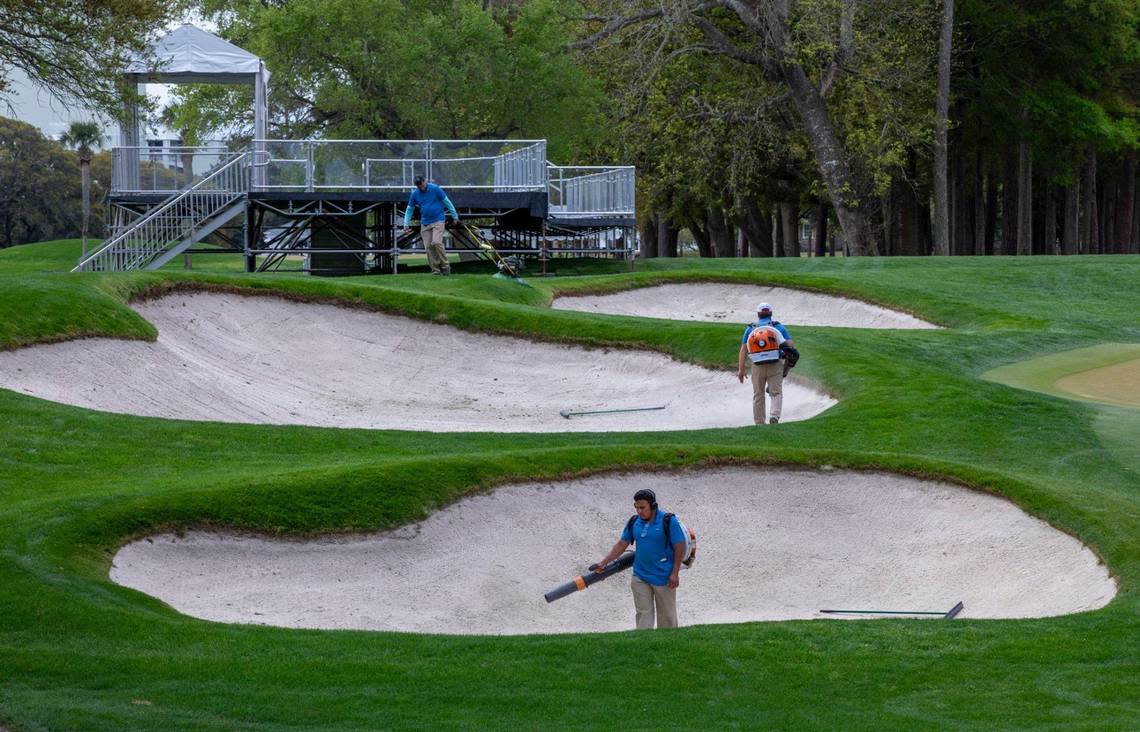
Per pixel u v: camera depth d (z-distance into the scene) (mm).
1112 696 14820
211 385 36562
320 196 58469
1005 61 101250
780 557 25516
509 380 42906
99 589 17750
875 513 26797
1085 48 99875
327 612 20797
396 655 15875
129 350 35844
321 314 45375
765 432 32625
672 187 99750
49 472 24844
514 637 16969
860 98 85812
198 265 89750
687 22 85312
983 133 105438
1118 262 71750
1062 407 35188
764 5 82562
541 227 63562
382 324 45562
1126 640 17078
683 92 89688
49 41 61031
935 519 26344
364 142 58719
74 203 155875
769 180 101375
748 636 17031
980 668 15906
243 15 84438
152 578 20047
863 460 28094
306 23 77812
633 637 16938
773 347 34438
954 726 13648
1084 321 53781
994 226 130500
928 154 100062
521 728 13219
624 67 87938
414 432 31625
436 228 54750
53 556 18688
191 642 15953
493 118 83938
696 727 13461
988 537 25219
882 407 35062
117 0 58781
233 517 21984
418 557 23047
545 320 45969
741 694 14781
